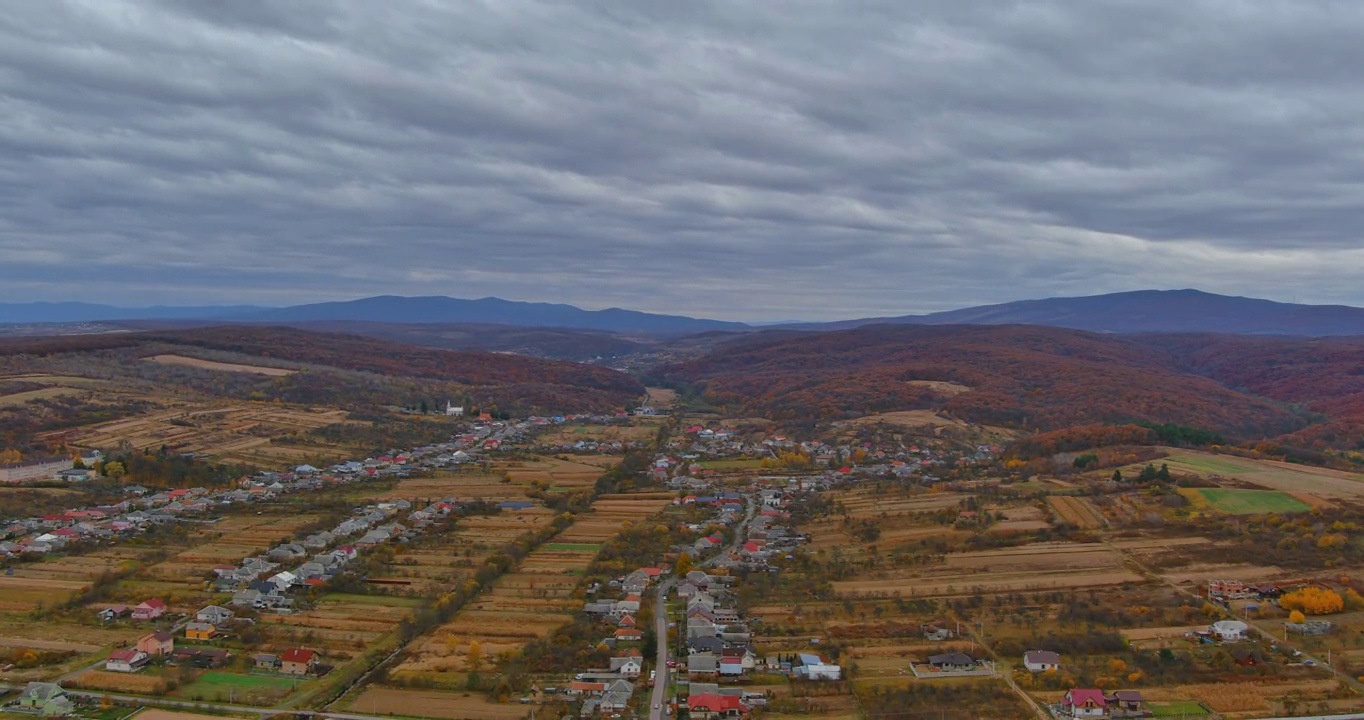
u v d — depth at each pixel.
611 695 121.44
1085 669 131.62
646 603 159.62
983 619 151.25
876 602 160.38
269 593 160.00
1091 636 141.50
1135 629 145.38
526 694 123.81
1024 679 128.50
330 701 121.62
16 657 131.88
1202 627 144.62
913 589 166.12
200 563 178.12
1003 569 173.88
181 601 157.25
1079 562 175.00
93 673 128.00
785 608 158.25
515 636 144.50
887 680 129.38
